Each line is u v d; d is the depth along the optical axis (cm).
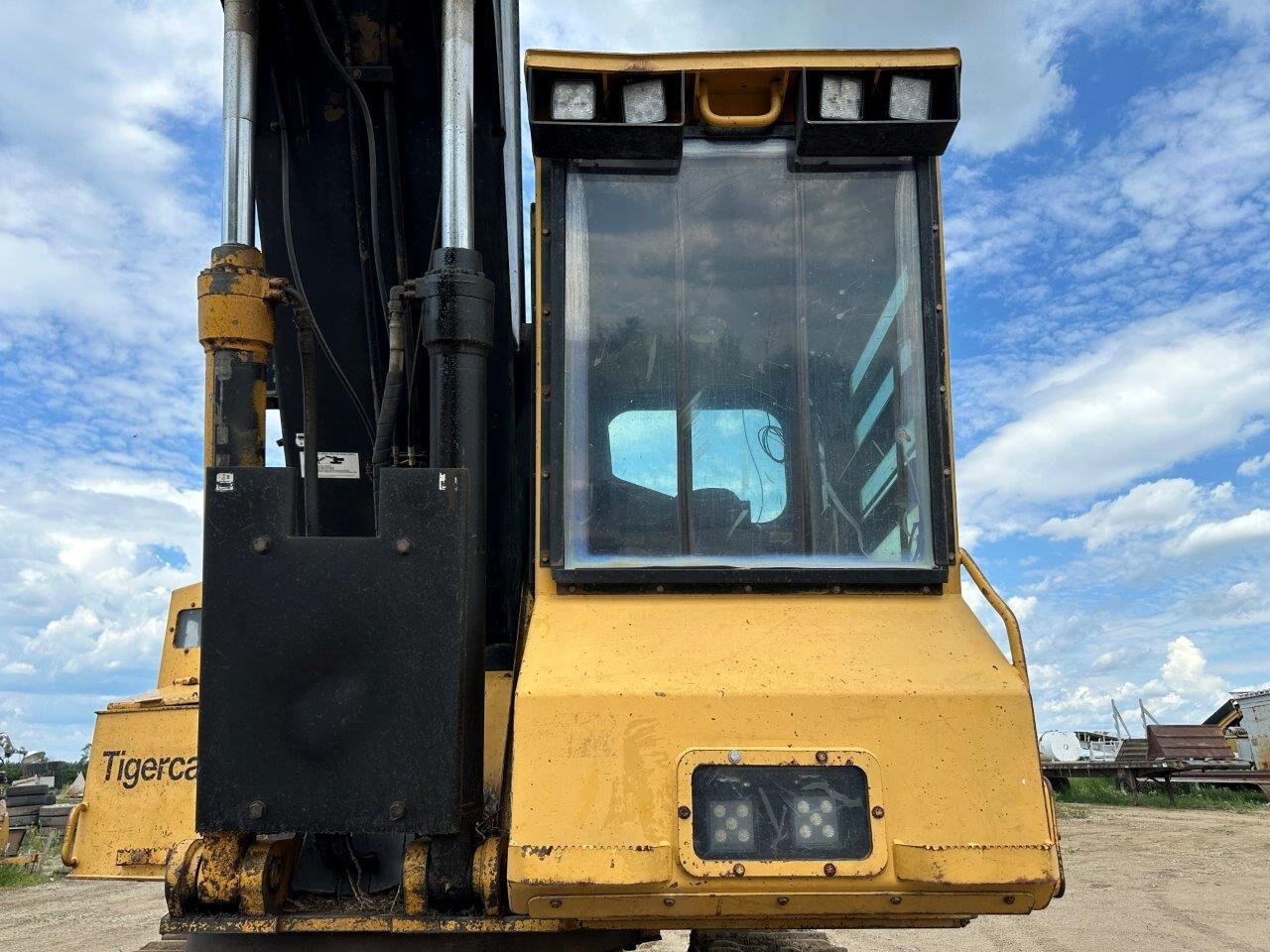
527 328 477
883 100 376
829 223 378
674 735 307
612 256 374
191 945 356
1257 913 921
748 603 349
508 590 448
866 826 302
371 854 373
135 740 785
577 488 358
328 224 461
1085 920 911
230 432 378
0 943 900
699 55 373
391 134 448
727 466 362
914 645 333
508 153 472
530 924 336
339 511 473
